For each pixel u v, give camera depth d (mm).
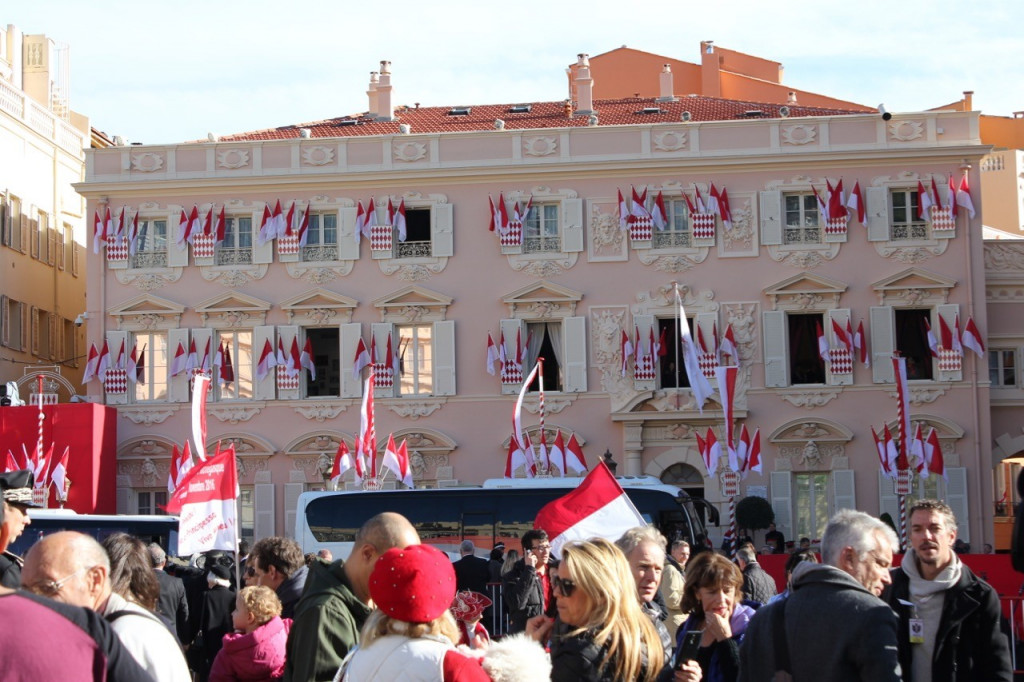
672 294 57219
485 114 65562
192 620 23562
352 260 58500
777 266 57219
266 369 58094
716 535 55938
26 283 62812
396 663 8570
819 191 57219
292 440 57875
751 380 56938
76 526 39000
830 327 56812
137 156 59344
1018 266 57500
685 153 57719
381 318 58250
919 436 54188
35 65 71625
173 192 59250
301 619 10828
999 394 57156
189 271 59000
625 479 40875
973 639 11461
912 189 57281
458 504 40062
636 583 11523
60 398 65625
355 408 57875
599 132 58156
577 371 57344
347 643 10742
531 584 21094
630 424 56750
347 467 50281
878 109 57500
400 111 67688
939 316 56500
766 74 82250
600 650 9570
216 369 58688
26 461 55531
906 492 45906
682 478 57062
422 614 8672
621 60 78188
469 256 58250
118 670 7457
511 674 8750
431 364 58188
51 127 66625
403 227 58375
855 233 57188
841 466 56281
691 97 67125
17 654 6938
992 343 57344
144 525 39625
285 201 58969
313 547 40000
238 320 58594
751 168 57500
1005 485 68625
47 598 7508
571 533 16406
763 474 56500
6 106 61594
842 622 9516
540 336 58312
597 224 57844
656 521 39000
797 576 9953
